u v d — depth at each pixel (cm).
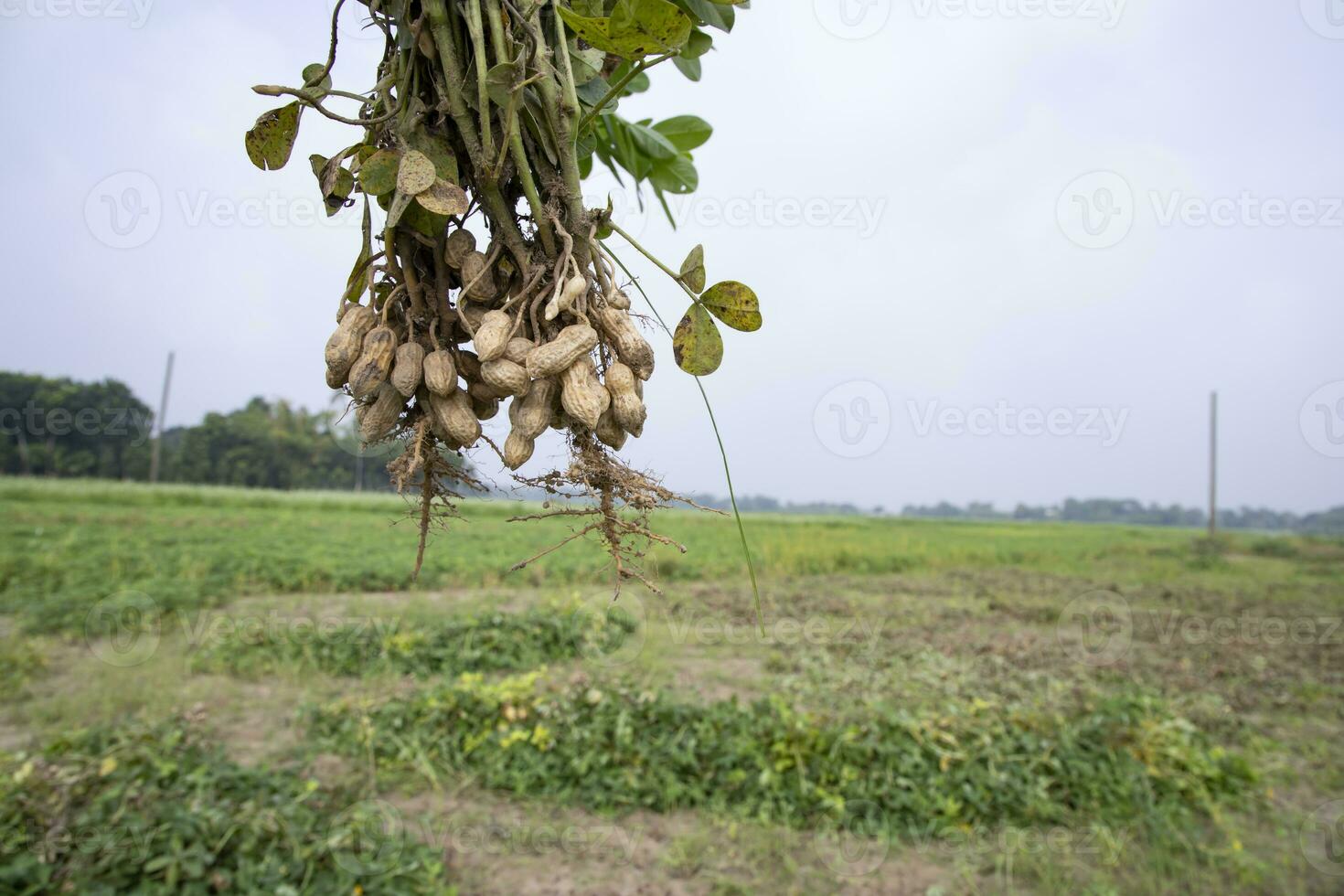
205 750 518
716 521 2348
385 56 124
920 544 2180
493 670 841
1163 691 811
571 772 555
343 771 560
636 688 647
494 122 118
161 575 1207
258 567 1380
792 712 605
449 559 1554
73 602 1024
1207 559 1995
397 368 124
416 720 612
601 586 1359
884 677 799
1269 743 664
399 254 126
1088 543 2369
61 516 1956
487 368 119
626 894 438
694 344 141
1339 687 856
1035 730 609
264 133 132
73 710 679
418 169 115
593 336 122
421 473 139
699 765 556
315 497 2828
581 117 133
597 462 140
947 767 547
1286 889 445
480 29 110
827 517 3428
